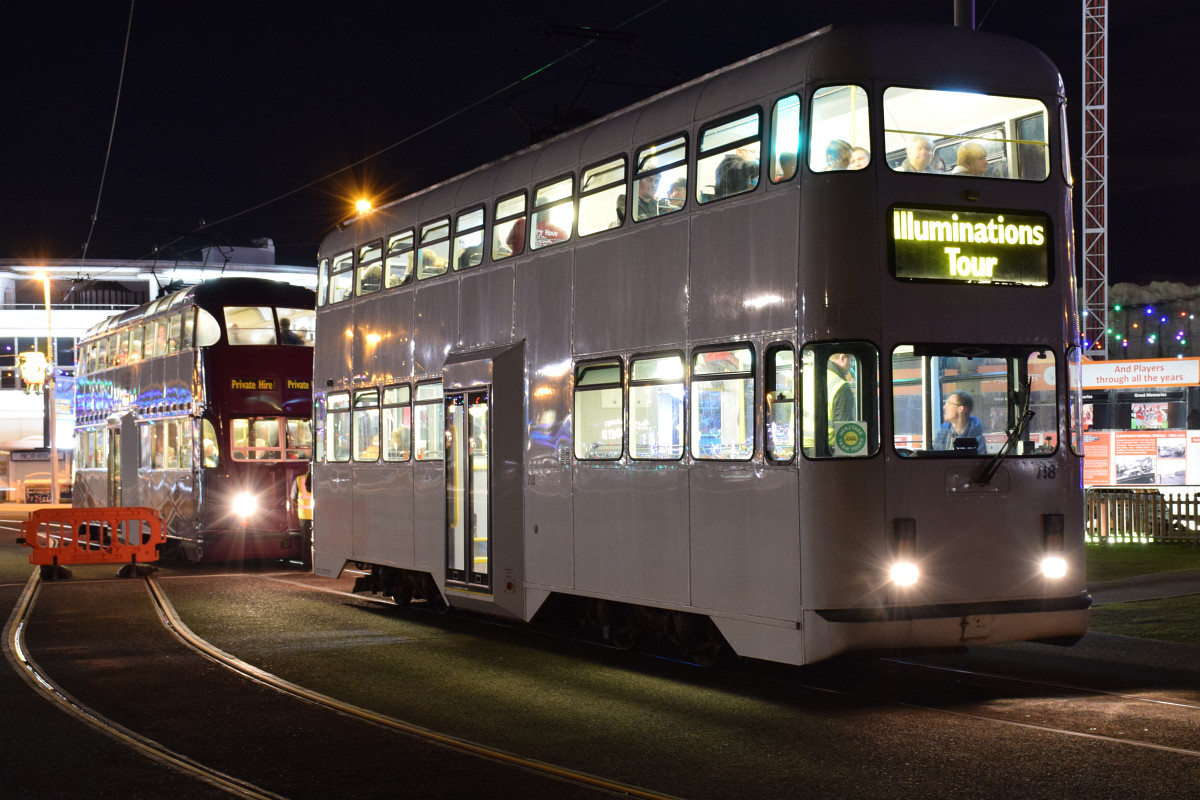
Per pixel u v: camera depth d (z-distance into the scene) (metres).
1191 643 11.87
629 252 11.30
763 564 9.58
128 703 9.80
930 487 9.29
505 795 7.01
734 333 9.98
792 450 9.34
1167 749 7.77
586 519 11.74
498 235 13.52
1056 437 9.73
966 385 9.51
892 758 7.68
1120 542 21.92
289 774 7.55
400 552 15.32
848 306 9.20
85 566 23.58
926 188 9.44
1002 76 9.67
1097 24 39.78
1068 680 10.24
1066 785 6.98
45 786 7.34
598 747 8.15
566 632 13.73
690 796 6.92
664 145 10.95
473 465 13.61
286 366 23.36
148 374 26.12
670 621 11.20
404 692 10.18
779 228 9.59
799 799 6.81
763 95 9.85
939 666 10.99
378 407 16.12
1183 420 28.89
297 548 23.12
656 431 10.84
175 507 23.91
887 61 9.41
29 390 50.97
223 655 12.11
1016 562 9.51
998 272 9.61
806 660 9.15
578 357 11.95
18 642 13.18
